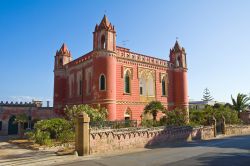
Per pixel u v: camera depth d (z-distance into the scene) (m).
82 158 17.20
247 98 54.31
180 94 40.50
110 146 20.66
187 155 17.48
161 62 39.69
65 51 43.81
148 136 24.72
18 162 15.54
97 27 32.56
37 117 42.06
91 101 32.50
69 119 27.61
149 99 36.69
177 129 28.77
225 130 39.81
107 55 31.36
